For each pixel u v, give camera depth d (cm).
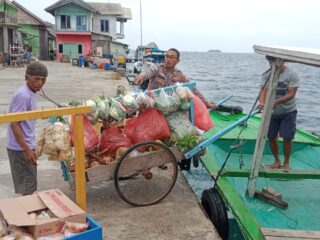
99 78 2258
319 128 1408
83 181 342
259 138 487
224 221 452
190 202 494
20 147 384
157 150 477
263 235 358
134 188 524
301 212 495
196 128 511
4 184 541
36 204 331
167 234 413
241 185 573
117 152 464
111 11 4991
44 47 4741
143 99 470
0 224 301
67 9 4281
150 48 3972
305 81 3934
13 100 365
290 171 518
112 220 440
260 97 538
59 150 412
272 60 475
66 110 310
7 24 2995
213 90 2716
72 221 309
